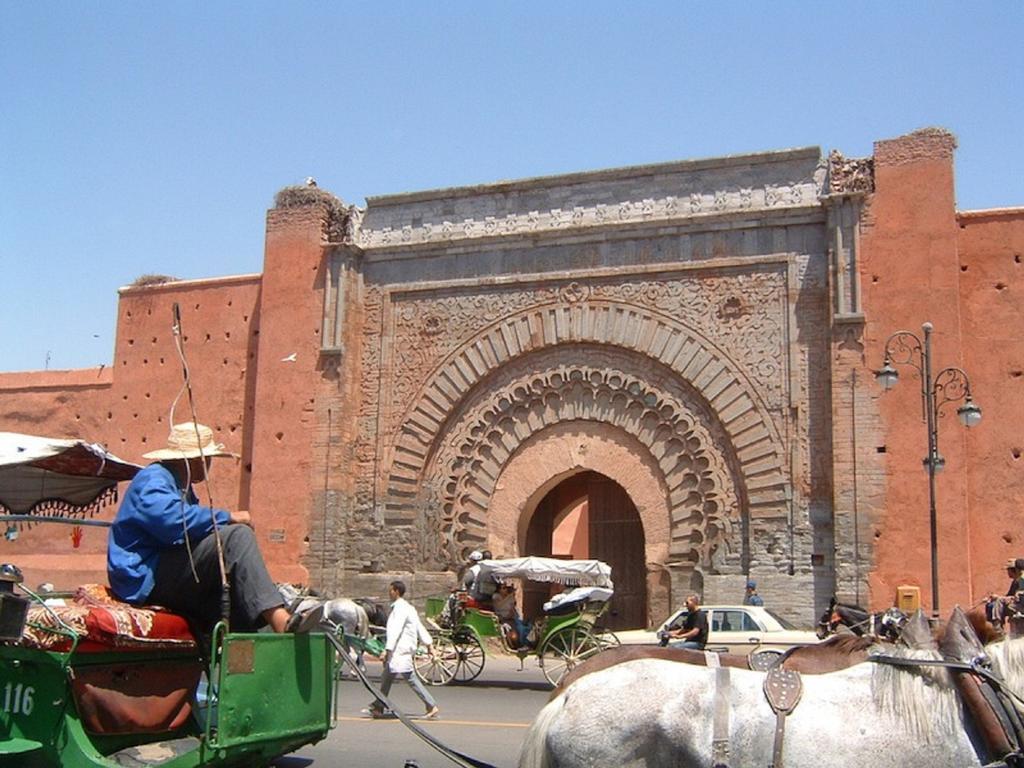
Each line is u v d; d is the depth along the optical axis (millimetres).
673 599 23781
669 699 4949
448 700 16938
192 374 29203
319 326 27312
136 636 6512
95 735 6484
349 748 12117
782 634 18406
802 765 4723
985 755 4797
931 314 22281
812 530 22812
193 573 6859
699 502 24047
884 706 4902
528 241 26250
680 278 24859
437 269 27109
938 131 22969
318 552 26109
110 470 10797
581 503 41188
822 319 23578
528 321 25953
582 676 5328
